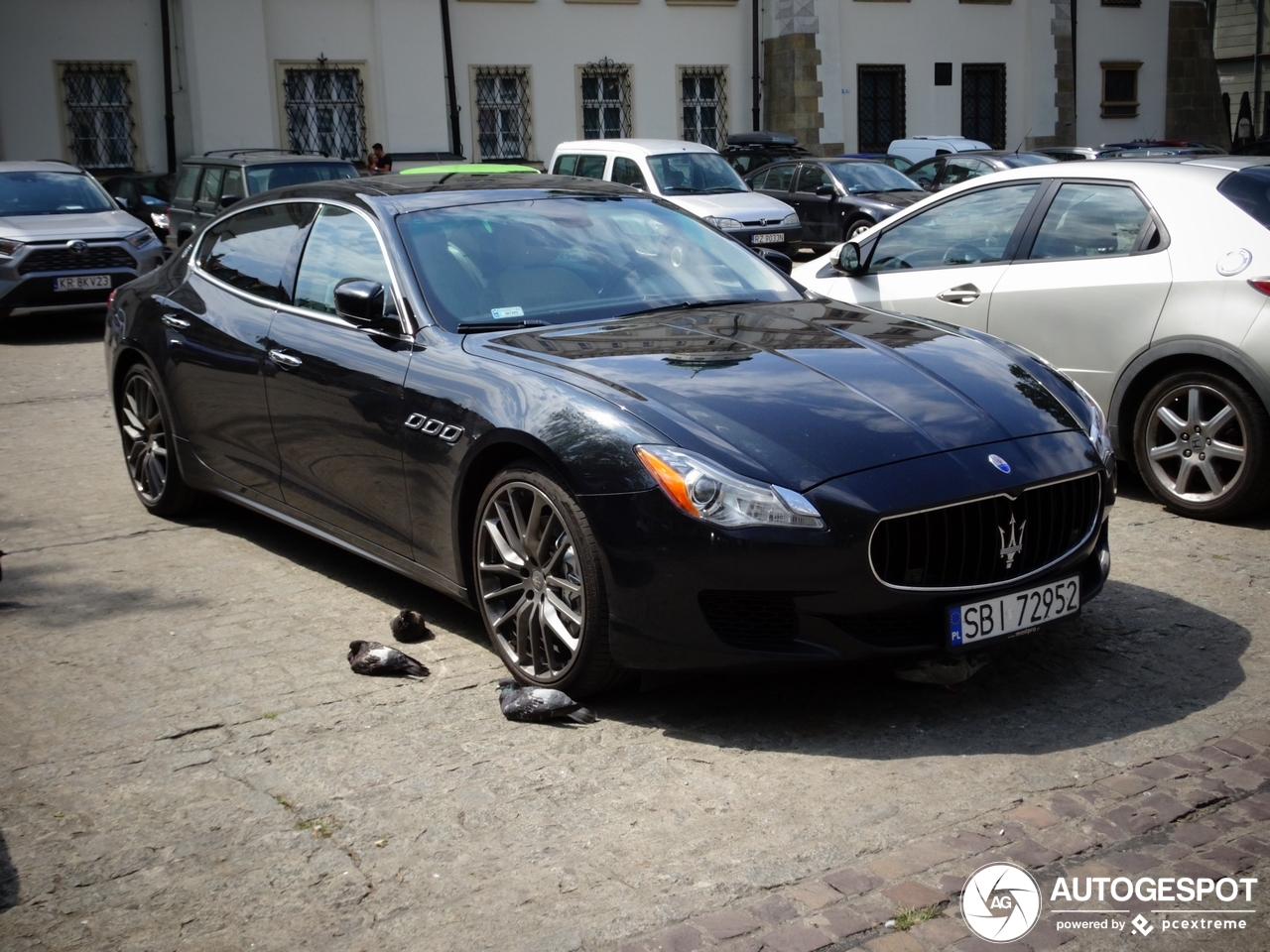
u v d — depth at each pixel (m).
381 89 24.00
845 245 7.03
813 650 3.53
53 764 3.65
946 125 29.88
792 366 4.03
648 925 2.79
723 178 17.25
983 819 3.20
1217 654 4.24
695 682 4.09
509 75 25.30
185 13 22.19
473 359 4.21
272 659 4.39
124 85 22.45
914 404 3.83
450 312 4.49
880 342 4.31
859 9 28.33
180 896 2.96
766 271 5.22
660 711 3.89
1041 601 3.74
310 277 5.08
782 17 27.33
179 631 4.70
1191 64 33.16
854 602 3.49
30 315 12.84
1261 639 4.36
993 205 6.61
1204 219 5.72
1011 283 6.33
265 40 22.84
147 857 3.14
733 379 3.90
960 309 6.55
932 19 29.23
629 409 3.73
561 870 3.03
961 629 3.60
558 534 3.85
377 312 4.40
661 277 4.92
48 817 3.34
